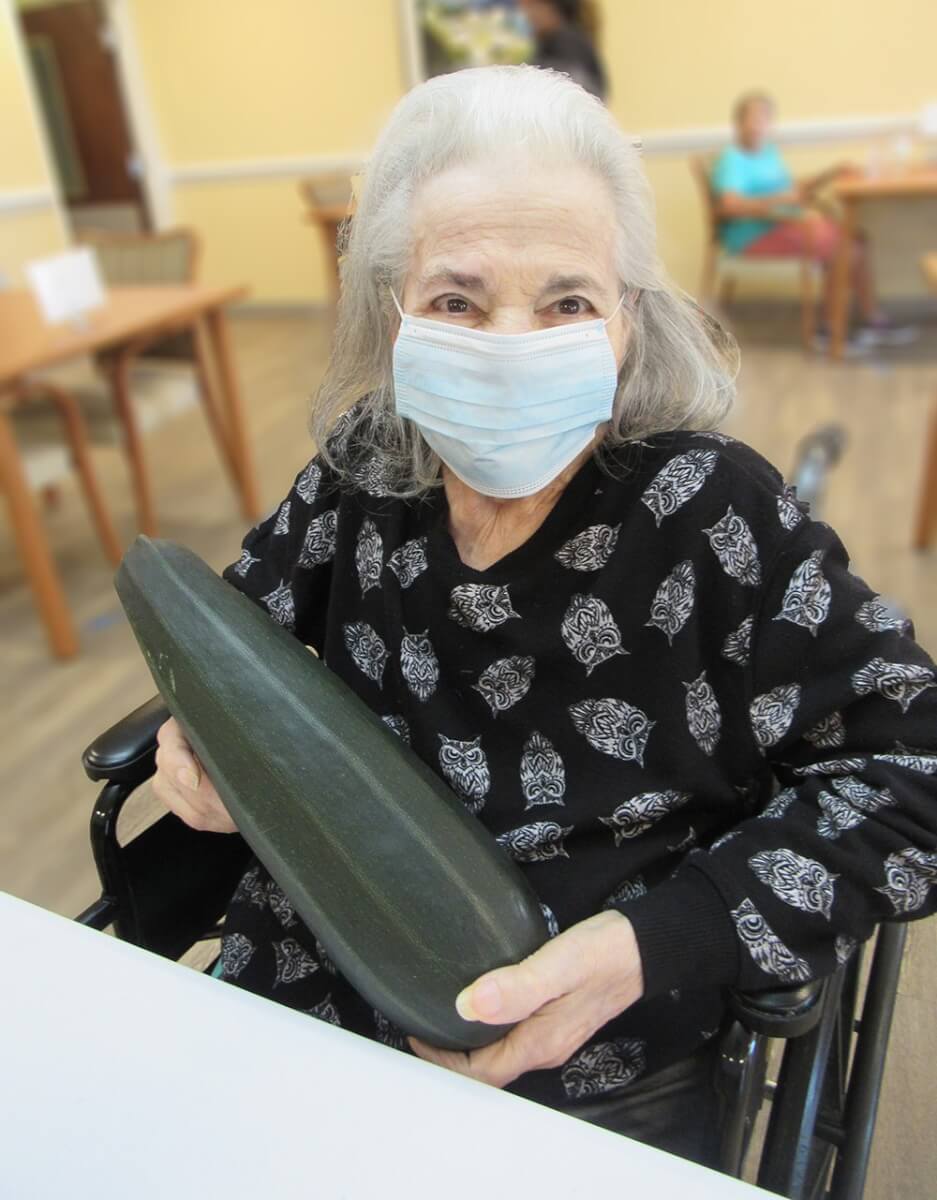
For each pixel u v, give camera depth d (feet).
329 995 2.76
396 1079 1.69
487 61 15.84
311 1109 1.65
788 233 13.71
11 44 14.92
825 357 13.65
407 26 16.03
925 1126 3.27
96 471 11.95
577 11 12.79
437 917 1.95
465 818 2.16
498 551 2.59
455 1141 1.59
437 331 2.35
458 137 2.19
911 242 14.71
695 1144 2.43
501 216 2.18
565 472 2.52
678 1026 2.56
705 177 14.32
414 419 2.52
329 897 2.00
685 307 2.53
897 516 8.95
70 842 5.77
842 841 2.16
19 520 7.45
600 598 2.41
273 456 11.79
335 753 2.11
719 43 14.83
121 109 18.43
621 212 2.30
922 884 2.13
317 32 16.75
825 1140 2.70
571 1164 1.54
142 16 17.69
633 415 2.54
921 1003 3.37
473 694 2.58
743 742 2.44
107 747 2.79
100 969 1.94
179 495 11.00
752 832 2.27
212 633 2.32
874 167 13.60
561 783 2.52
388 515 2.72
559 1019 2.05
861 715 2.26
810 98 14.89
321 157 17.83
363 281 2.57
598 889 2.49
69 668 7.76
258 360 16.10
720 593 2.33
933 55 14.08
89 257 8.77
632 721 2.46
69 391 9.66
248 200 18.72
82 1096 1.70
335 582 2.85
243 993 1.88
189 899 3.18
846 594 2.28
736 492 2.34
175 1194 1.55
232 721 2.18
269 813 2.09
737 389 2.65
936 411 7.90
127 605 2.53
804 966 2.11
